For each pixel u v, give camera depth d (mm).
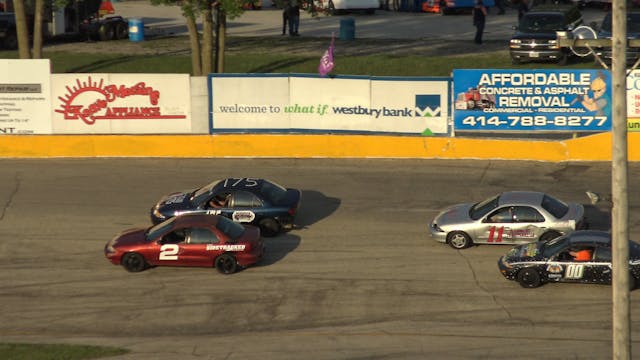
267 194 97000
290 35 199750
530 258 81625
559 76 121250
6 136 127312
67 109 128250
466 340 72750
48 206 107875
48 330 77250
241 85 125812
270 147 125875
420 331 74812
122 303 82000
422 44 188625
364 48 183500
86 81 127500
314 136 125000
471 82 122500
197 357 70812
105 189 113688
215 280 86188
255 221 95812
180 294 83438
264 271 87875
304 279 85812
